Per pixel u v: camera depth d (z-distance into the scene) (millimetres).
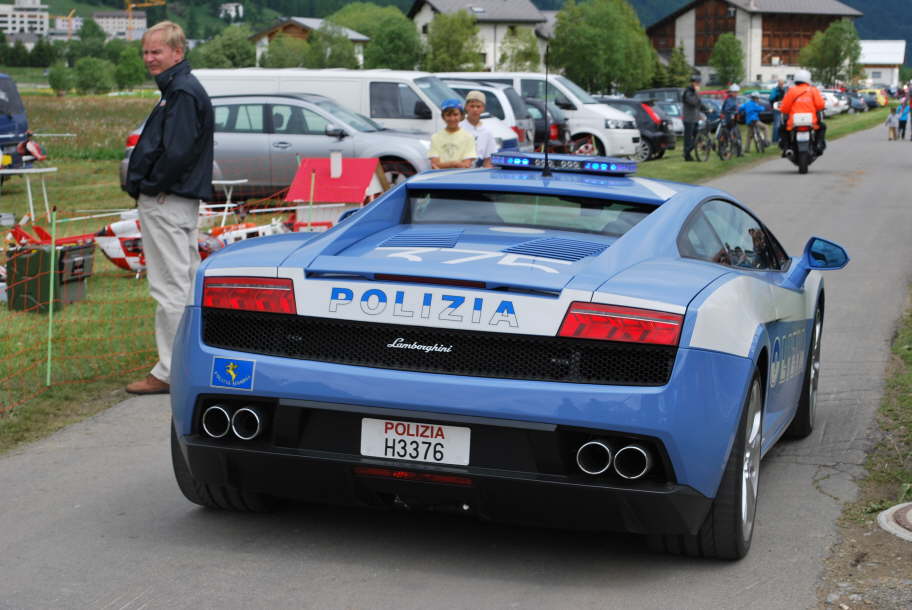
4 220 10852
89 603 4031
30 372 7738
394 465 4102
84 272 10406
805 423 6453
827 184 23078
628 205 5070
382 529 4840
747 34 178375
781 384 5586
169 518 4977
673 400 3926
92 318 9648
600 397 3916
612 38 101750
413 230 5012
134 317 9758
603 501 3982
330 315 4188
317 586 4211
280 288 4281
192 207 7293
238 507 5004
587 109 27469
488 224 5047
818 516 5082
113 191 21906
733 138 30562
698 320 4039
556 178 5371
